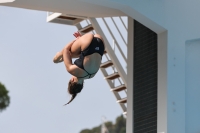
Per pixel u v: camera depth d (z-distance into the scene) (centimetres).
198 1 3884
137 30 4112
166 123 3694
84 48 3250
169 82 3731
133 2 3666
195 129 3812
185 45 3850
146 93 3959
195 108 3834
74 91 3244
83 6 3819
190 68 3862
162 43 3794
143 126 3950
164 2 3772
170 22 3784
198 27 3862
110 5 3628
